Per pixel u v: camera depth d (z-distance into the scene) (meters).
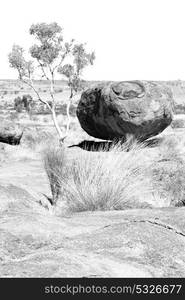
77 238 3.45
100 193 7.25
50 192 9.09
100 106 20.45
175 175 8.84
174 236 3.50
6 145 21.56
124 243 3.25
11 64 27.23
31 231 3.60
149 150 14.30
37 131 26.95
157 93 20.00
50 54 26.94
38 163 15.14
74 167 8.60
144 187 8.46
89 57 27.69
